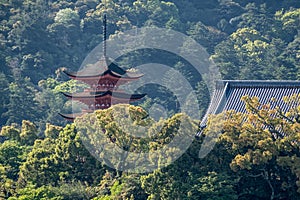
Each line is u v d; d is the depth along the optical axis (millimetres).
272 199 174750
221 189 171125
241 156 171750
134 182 182250
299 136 172750
